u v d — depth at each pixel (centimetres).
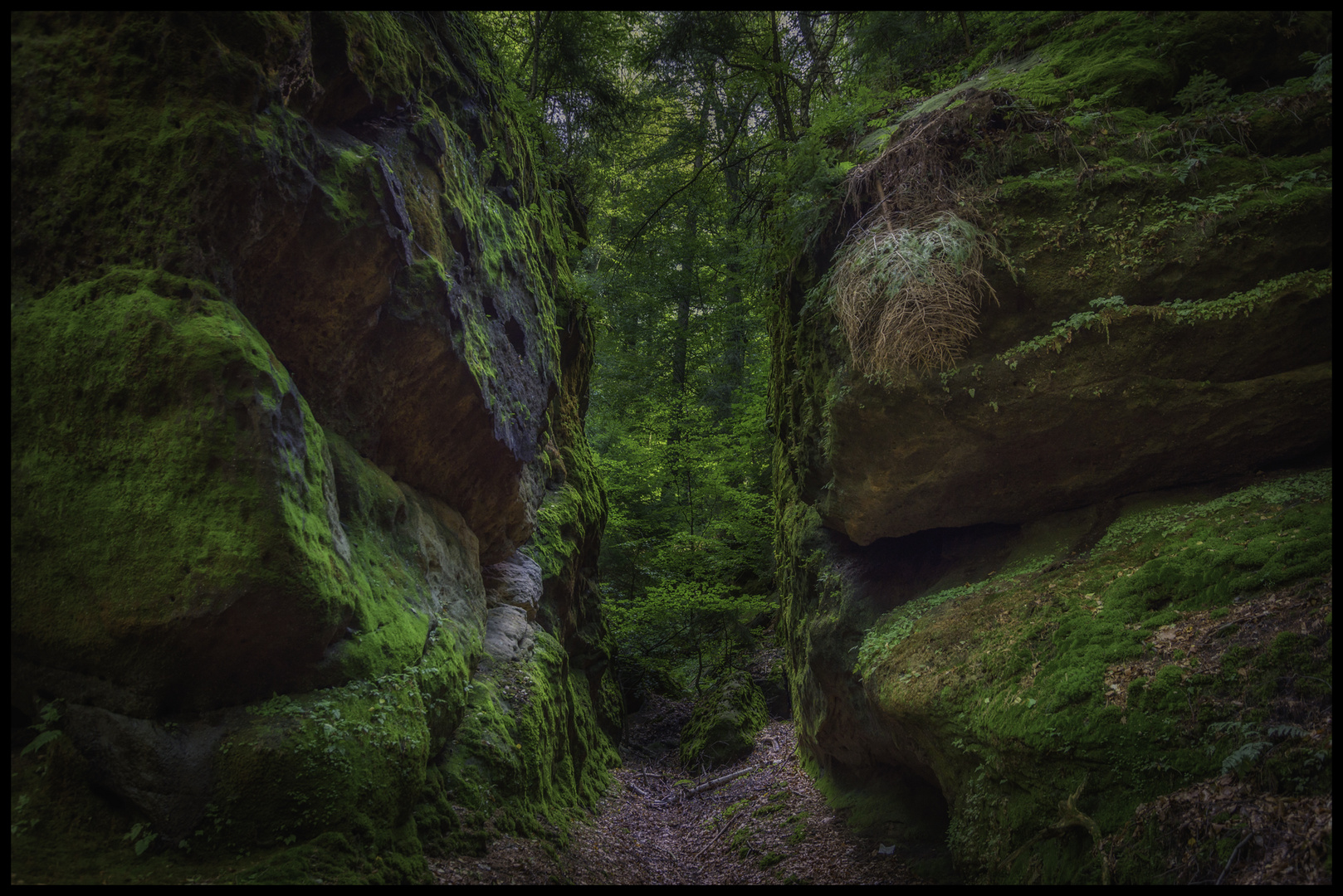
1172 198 596
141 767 439
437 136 736
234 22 496
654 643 1477
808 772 969
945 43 975
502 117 975
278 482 472
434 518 759
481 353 788
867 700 752
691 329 1875
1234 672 420
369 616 556
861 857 682
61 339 468
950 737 573
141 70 490
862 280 651
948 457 661
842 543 895
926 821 700
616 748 1184
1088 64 697
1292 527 504
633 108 1311
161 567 447
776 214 870
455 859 536
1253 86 641
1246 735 389
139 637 447
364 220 590
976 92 684
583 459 1292
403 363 678
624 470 1628
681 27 1055
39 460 465
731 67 1138
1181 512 600
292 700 490
